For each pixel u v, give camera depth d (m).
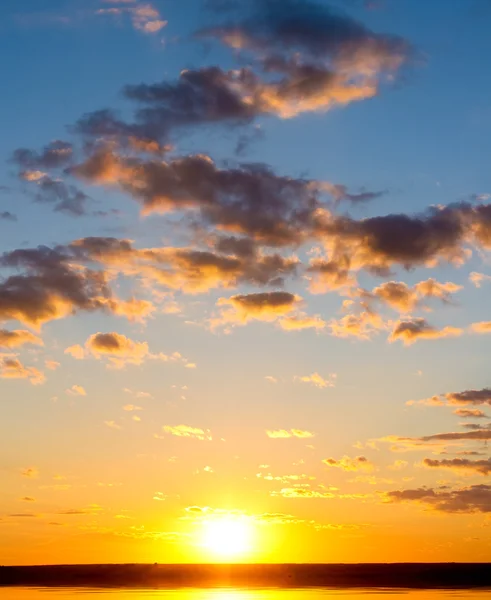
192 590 151.62
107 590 151.75
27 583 179.75
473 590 148.50
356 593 137.62
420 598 122.31
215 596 129.12
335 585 169.75
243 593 138.50
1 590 153.88
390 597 125.50
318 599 119.94
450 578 181.25
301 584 175.62
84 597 126.56
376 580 182.38
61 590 151.12
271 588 158.88
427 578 181.88
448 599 119.81
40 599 122.50
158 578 187.25
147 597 125.69
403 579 182.88
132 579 185.62
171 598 123.19
